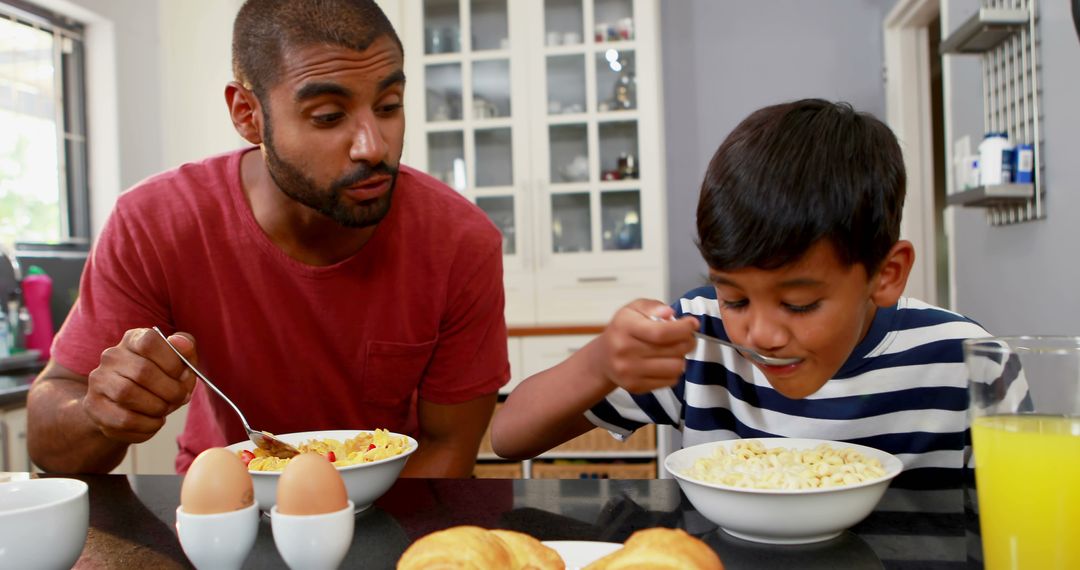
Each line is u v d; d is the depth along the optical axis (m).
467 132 3.02
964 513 0.67
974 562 0.56
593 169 2.96
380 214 0.94
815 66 3.12
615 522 0.68
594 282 2.93
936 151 3.38
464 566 0.44
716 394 0.98
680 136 3.18
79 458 1.03
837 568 0.56
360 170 0.89
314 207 0.94
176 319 1.14
